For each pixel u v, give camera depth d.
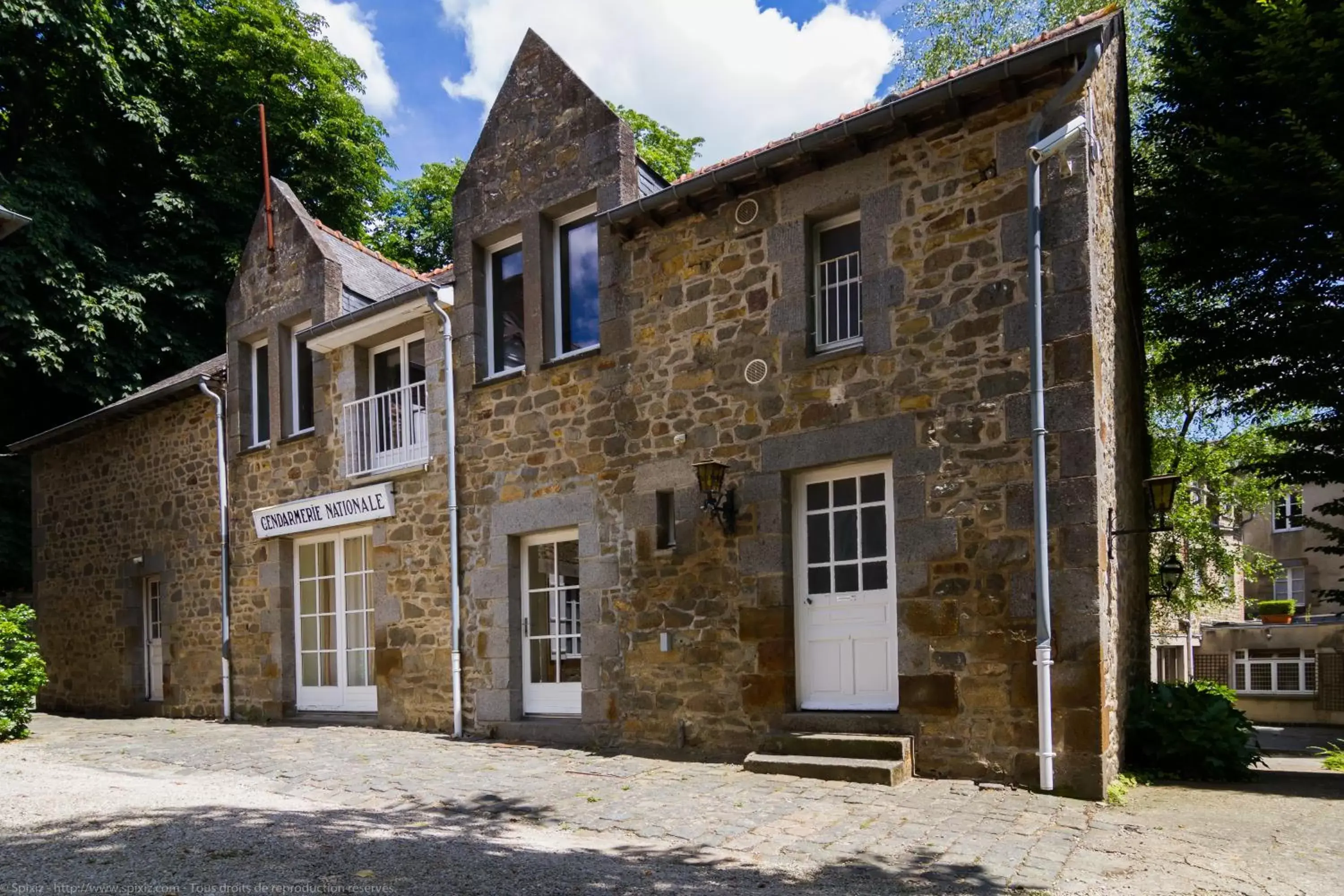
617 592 8.25
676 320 8.11
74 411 16.97
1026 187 6.43
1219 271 10.26
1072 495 6.09
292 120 19.42
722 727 7.51
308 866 4.39
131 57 16.42
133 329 16.30
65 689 14.08
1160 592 14.06
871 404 6.97
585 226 9.17
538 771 7.18
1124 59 8.93
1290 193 9.05
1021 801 5.80
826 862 4.68
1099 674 5.91
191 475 12.49
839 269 7.54
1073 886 4.31
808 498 7.47
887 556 7.05
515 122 9.45
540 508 8.85
